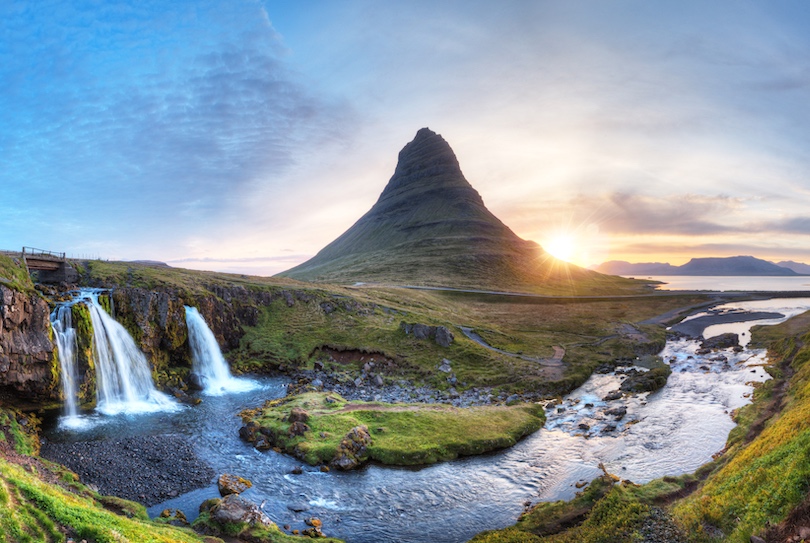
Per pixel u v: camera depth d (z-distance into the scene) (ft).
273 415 183.93
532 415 195.62
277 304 358.64
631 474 139.03
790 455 93.66
